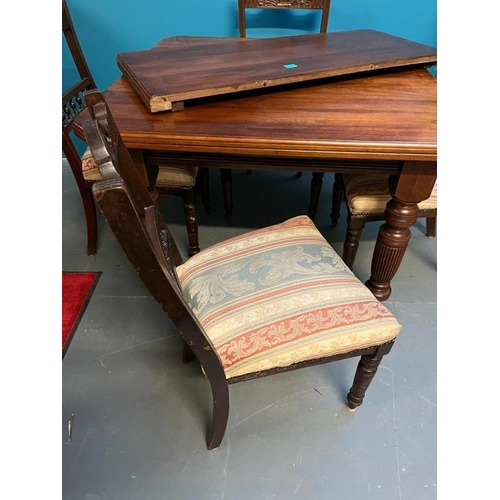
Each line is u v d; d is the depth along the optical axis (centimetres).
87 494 92
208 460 97
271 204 184
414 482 93
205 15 173
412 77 110
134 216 45
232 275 84
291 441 100
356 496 91
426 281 143
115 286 141
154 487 93
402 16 173
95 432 102
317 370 116
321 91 101
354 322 77
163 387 112
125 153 70
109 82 191
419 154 80
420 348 121
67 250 156
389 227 106
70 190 192
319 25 175
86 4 170
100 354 120
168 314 58
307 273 84
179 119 87
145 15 173
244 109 92
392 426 103
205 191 168
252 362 73
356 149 79
